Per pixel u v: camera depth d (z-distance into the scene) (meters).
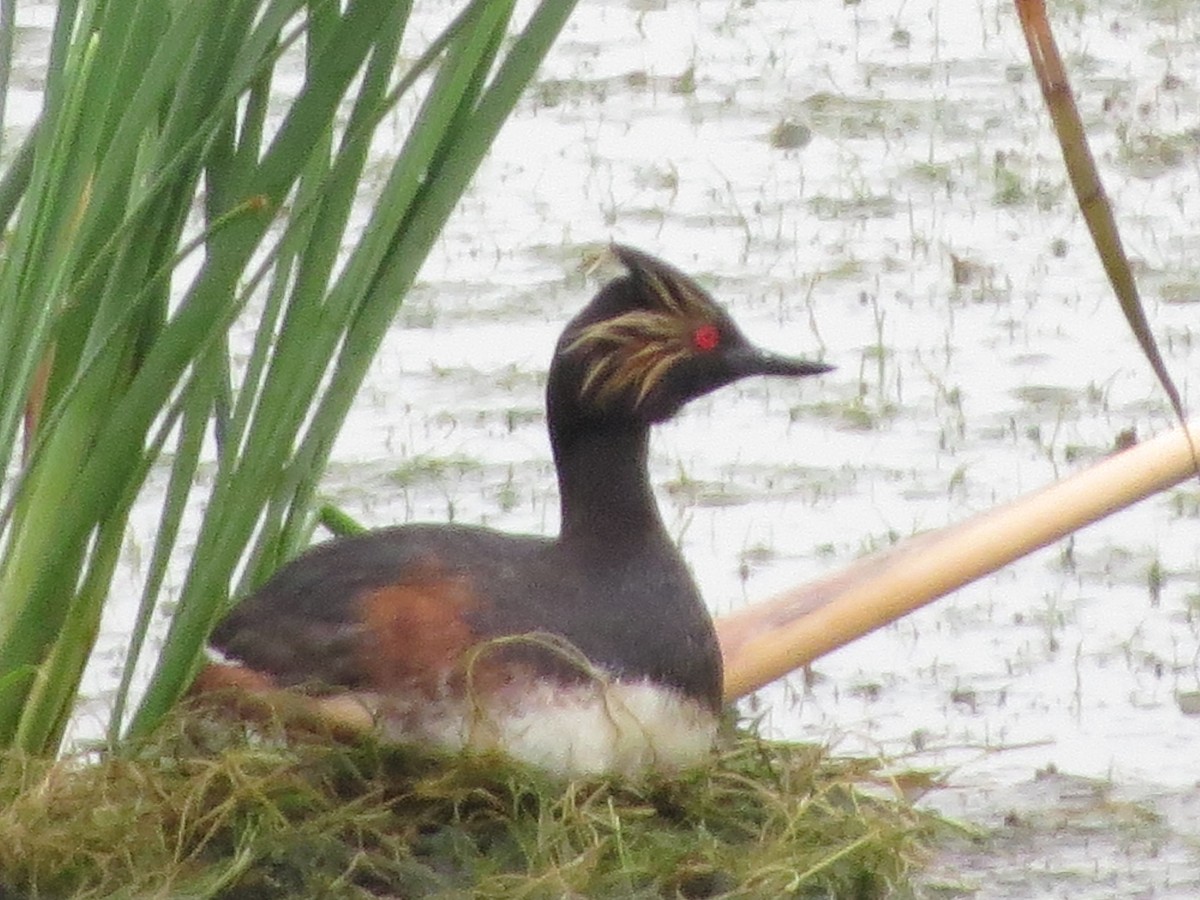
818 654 10.22
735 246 18.09
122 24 9.07
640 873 8.97
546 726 9.07
